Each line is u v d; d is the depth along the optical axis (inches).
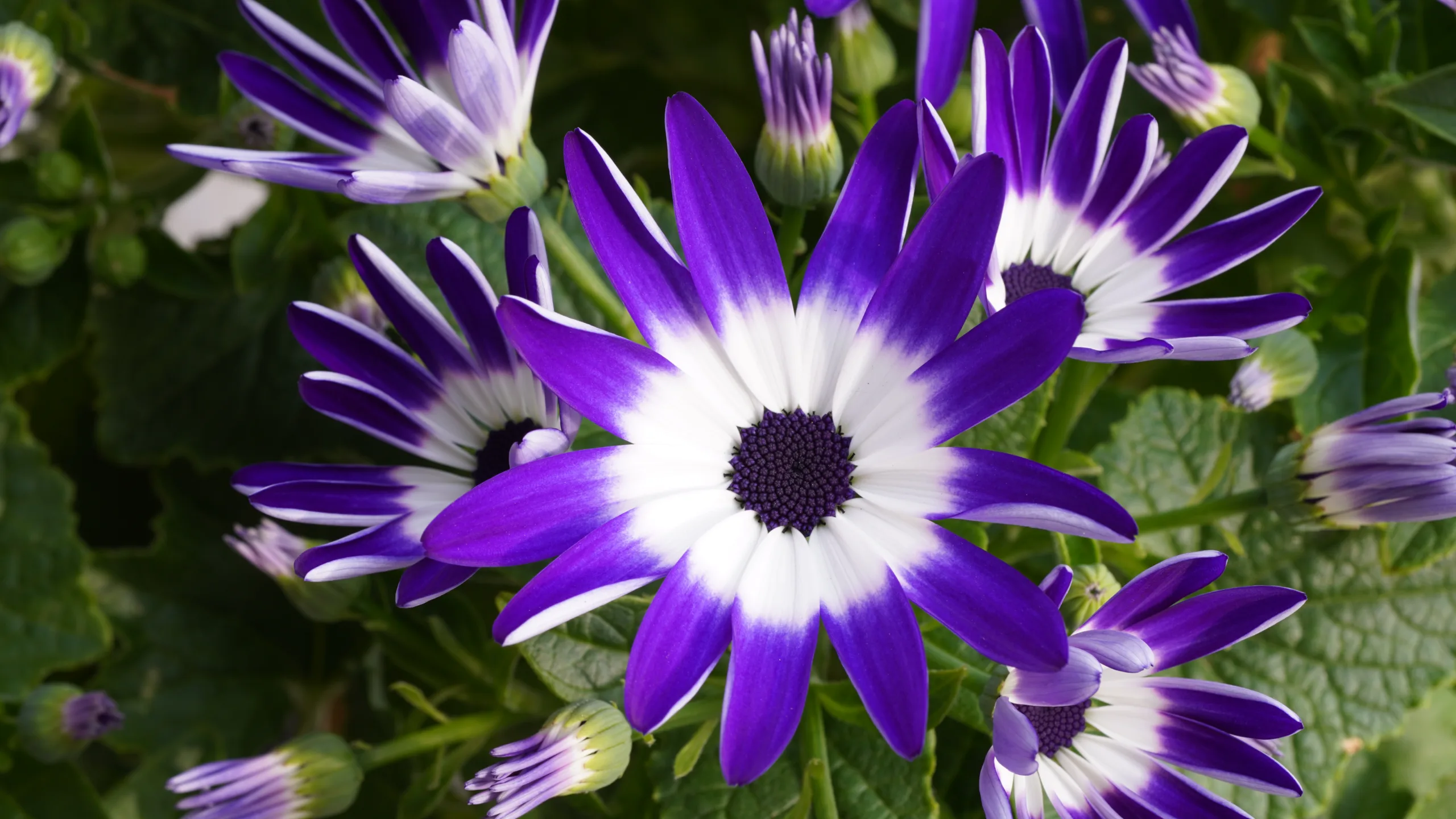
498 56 11.1
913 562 11.0
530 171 11.5
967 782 12.9
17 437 14.2
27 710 13.1
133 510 15.5
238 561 14.9
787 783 12.1
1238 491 13.4
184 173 15.2
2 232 13.7
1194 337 11.7
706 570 11.0
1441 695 14.2
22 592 14.1
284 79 12.0
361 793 14.0
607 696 11.9
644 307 11.0
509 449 11.6
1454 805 14.2
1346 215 14.2
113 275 13.9
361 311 13.1
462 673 12.8
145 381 14.7
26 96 13.2
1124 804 11.4
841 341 11.2
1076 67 12.6
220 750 14.6
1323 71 14.3
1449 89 12.5
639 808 12.6
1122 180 11.8
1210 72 12.8
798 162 11.8
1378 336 13.4
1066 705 11.2
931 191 11.0
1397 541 13.1
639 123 15.4
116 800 14.4
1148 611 11.1
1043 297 10.7
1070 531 10.4
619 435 10.9
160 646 14.7
